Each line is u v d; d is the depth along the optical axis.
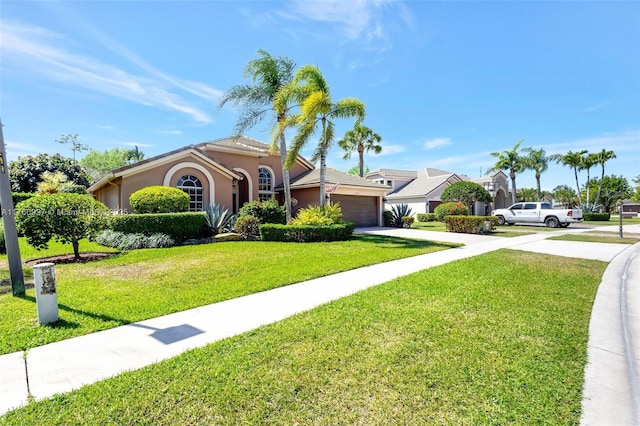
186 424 2.38
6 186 5.88
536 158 37.91
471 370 3.13
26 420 2.43
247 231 14.16
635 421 2.42
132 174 14.70
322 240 13.34
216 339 3.90
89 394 2.75
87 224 9.45
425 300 5.34
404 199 34.16
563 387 2.87
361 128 31.50
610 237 15.90
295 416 2.47
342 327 4.19
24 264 8.91
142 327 4.30
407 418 2.45
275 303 5.33
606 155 40.09
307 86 14.48
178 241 12.98
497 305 5.08
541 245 12.94
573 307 5.07
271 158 22.78
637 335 4.08
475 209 34.88
